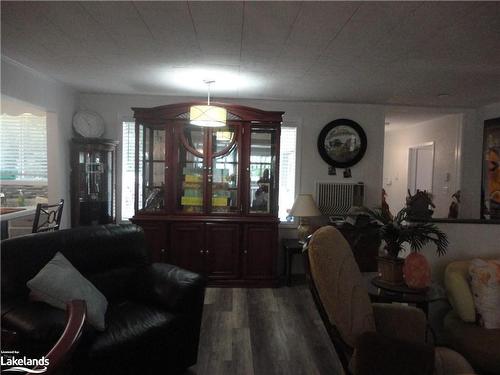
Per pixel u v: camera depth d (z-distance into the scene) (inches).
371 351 59.6
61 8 80.1
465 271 91.7
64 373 37.4
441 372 64.0
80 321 37.8
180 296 85.5
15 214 139.9
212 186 154.9
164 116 150.3
